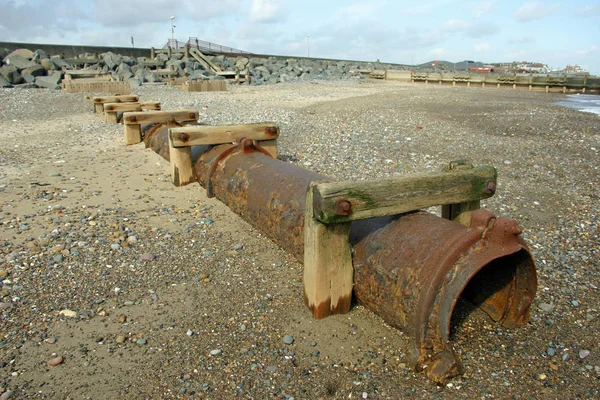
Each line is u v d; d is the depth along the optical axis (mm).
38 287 4090
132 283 4227
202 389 2980
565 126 12484
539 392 2990
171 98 19406
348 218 3359
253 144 6141
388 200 3445
